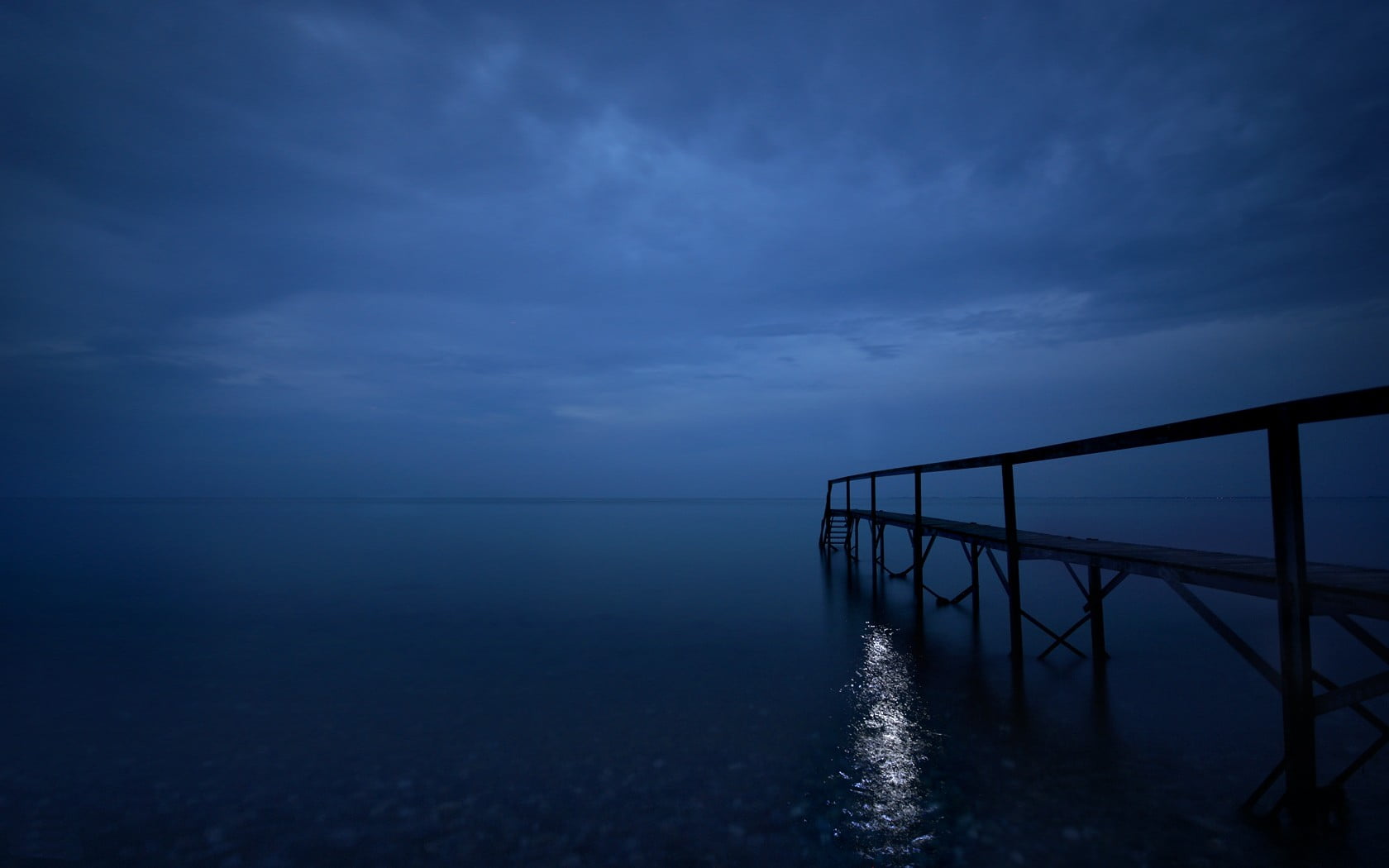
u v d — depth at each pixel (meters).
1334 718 5.75
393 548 24.66
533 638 9.52
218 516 61.12
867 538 29.33
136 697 6.84
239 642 9.27
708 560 20.67
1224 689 6.75
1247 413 3.94
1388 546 18.53
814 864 3.65
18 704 6.62
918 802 4.34
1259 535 24.50
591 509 88.88
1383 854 3.55
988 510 62.75
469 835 4.04
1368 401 3.08
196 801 4.53
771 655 8.49
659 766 5.02
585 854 3.80
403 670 7.80
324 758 5.25
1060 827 3.95
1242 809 4.09
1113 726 5.71
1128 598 12.60
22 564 18.97
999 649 8.72
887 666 7.86
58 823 4.24
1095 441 5.64
